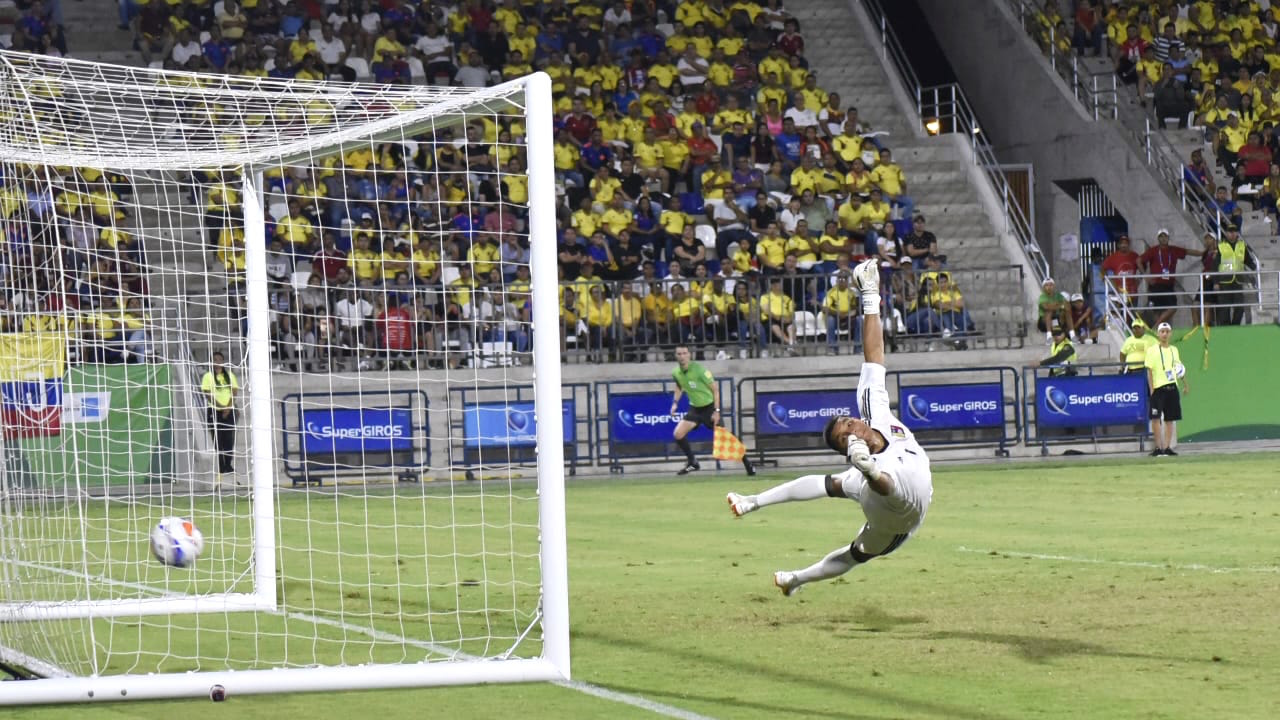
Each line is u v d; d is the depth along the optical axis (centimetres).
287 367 4100
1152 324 4975
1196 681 1309
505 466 4119
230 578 2153
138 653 1576
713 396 3975
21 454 2097
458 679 1351
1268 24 6100
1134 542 2333
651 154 5178
